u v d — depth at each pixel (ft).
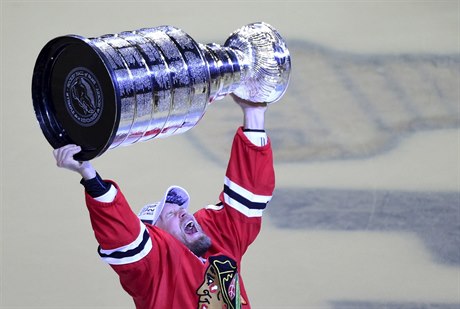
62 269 54.29
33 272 54.13
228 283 35.73
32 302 53.52
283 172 55.57
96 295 53.88
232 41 34.32
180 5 58.70
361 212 54.95
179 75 29.09
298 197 55.21
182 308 34.94
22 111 57.16
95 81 27.58
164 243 34.65
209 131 56.39
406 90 56.95
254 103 35.94
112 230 31.53
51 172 56.08
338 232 54.70
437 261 54.08
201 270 35.45
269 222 54.95
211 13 58.65
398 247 54.39
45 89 28.81
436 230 54.65
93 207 31.01
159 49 28.96
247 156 36.17
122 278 33.86
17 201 55.42
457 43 57.41
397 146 56.03
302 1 58.80
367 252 54.29
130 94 27.48
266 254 54.44
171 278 34.71
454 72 57.00
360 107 56.70
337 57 57.52
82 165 30.14
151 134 29.35
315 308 53.52
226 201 36.83
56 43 27.94
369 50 57.57
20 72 57.72
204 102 30.32
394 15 58.08
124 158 56.18
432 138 56.13
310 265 54.24
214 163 56.03
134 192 55.42
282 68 34.32
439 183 55.26
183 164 56.03
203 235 36.63
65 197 55.67
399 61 57.36
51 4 58.75
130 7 58.70
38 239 54.75
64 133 28.99
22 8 58.65
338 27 58.08
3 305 53.36
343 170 55.62
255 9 58.65
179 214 36.91
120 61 27.55
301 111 56.70
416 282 53.78
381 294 53.57
